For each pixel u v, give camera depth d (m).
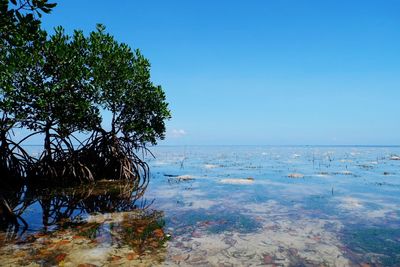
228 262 5.57
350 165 29.05
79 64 13.12
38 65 12.38
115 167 17.05
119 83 15.29
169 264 5.39
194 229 7.70
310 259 5.80
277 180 17.34
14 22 6.10
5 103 11.65
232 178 18.20
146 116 17.75
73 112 13.83
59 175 15.02
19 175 14.46
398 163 31.94
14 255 5.69
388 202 11.30
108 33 15.12
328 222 8.49
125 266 5.25
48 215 9.12
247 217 8.99
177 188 14.48
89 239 6.73
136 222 8.32
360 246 6.56
